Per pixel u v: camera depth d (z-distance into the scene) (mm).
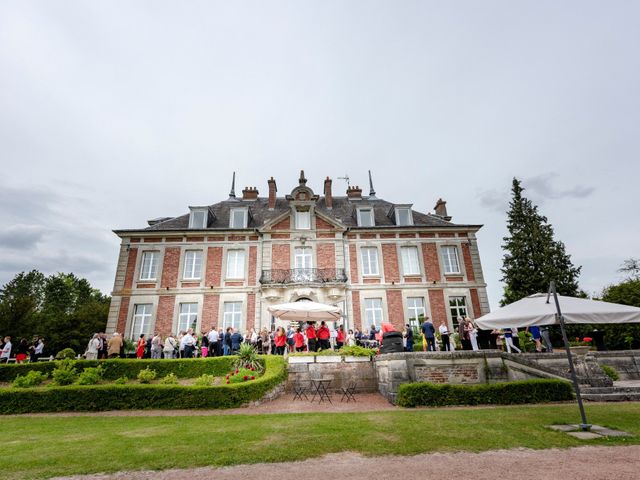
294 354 11852
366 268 21375
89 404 8938
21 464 4320
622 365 11516
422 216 23734
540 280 23094
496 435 5379
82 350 36062
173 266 20859
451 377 9844
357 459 4441
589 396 8656
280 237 21469
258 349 15586
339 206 24906
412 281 21016
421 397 8680
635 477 3654
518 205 25953
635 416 6453
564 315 7832
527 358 9977
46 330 34719
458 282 21141
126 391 9109
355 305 20281
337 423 6461
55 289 48688
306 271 20484
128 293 20125
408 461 4348
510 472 3902
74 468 4184
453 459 4387
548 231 24688
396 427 6020
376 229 21781
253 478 3863
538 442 4984
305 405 9422
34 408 8859
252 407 9180
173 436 5664
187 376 11852
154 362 12023
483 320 9312
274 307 12266
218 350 15055
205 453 4688
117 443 5277
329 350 12234
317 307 12055
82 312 37594
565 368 10414
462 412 7375
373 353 12125
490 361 10070
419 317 19109
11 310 30469
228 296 20266
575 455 4430
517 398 8547
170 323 19719
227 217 23328
